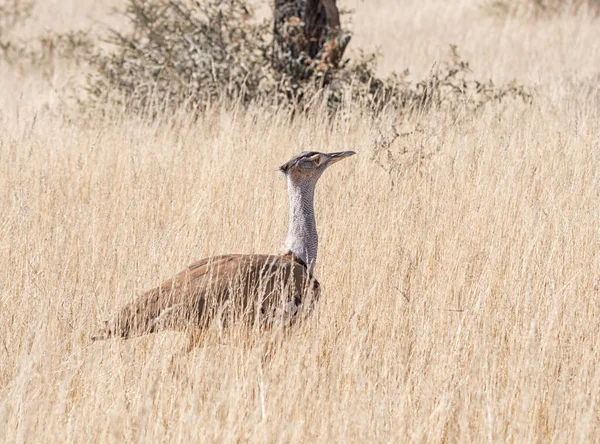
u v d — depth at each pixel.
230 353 14.82
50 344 14.59
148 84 34.53
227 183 23.16
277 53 36.31
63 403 12.90
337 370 14.66
